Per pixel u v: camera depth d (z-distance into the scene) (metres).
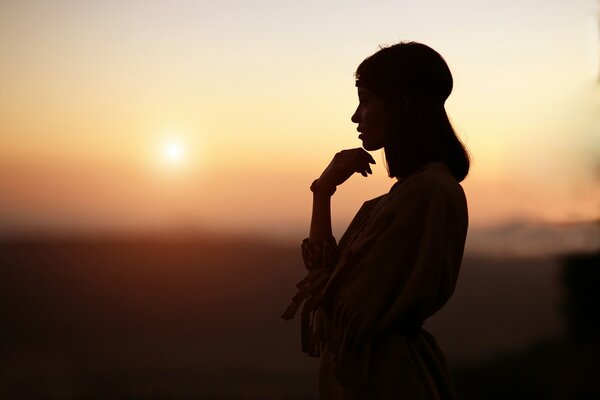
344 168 3.31
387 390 2.93
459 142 3.14
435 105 3.11
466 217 3.00
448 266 2.93
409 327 2.97
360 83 3.15
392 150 3.11
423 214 2.95
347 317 2.94
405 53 3.09
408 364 2.97
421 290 2.89
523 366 14.59
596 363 13.40
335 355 2.96
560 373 13.87
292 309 3.12
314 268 3.19
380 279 2.93
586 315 13.95
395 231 2.95
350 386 2.94
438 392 3.03
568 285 14.07
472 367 15.71
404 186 3.02
